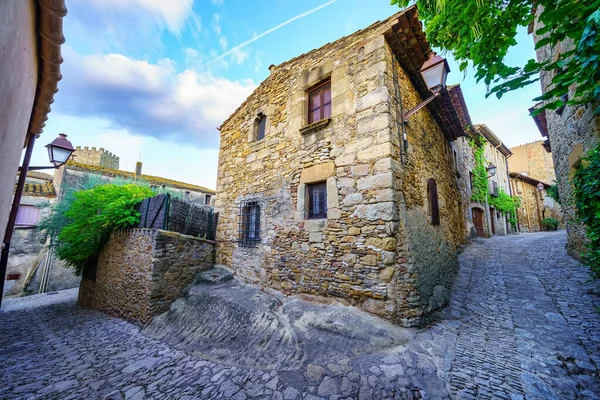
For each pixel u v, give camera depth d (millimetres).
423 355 2648
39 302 8891
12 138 1647
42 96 2426
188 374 3025
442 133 6547
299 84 5000
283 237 4707
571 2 1632
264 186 5340
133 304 5434
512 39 2359
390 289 3236
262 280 4945
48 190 11906
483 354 2682
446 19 2725
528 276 4914
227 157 6691
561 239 7820
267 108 5668
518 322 3312
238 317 4004
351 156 3928
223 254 6133
